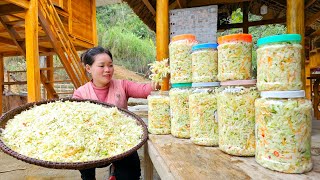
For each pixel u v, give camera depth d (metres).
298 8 2.79
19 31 5.62
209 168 0.92
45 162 1.15
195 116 1.27
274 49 0.86
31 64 4.29
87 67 2.08
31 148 1.32
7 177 3.15
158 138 1.47
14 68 14.91
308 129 0.86
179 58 1.43
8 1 3.87
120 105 2.09
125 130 1.55
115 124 1.56
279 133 0.86
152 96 1.65
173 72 1.48
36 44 4.35
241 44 1.06
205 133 1.24
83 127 1.44
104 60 1.97
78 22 6.85
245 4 5.82
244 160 1.01
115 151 1.35
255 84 1.05
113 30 20.27
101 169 3.50
